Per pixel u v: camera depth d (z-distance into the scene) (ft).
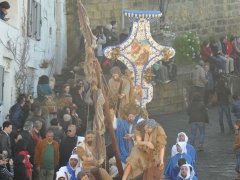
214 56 111.96
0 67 68.08
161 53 61.52
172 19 118.01
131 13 60.85
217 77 108.68
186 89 106.32
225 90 87.92
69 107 68.54
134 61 61.31
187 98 106.32
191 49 108.88
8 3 72.64
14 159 53.83
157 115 101.86
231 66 113.60
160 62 103.19
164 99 103.76
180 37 109.19
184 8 119.34
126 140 49.08
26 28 80.84
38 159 58.23
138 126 41.86
